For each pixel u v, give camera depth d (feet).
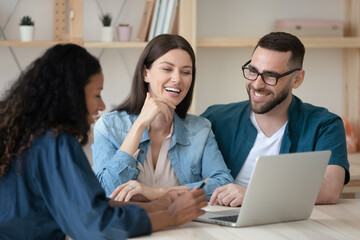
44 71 4.75
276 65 7.19
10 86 4.99
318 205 6.49
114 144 7.32
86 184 4.54
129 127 7.45
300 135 7.61
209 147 7.56
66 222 4.61
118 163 6.82
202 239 4.80
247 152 7.78
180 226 5.26
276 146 7.70
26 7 11.57
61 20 11.48
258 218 5.30
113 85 12.01
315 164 5.48
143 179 7.25
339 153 7.25
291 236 4.94
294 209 5.51
